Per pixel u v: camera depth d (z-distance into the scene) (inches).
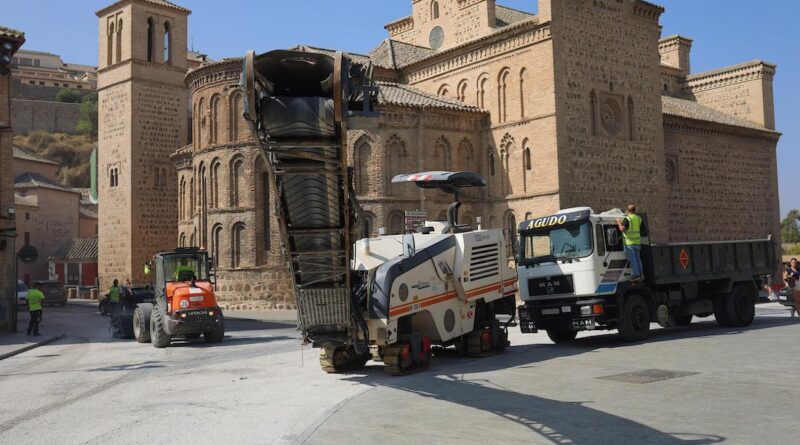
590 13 1427.2
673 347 628.7
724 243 807.1
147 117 2193.7
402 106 1391.5
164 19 2263.8
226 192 1454.2
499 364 585.0
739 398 390.6
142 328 895.7
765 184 1915.6
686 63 2293.3
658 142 1544.0
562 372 515.8
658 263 722.8
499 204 1456.7
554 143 1341.0
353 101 386.9
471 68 1531.7
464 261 619.5
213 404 435.8
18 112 4534.9
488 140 1488.7
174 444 332.2
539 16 1371.8
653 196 1517.0
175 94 2263.8
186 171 1866.4
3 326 1059.3
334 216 420.2
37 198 2952.8
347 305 483.8
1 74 1072.8
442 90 1610.5
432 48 1841.8
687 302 778.2
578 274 671.8
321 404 425.7
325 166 391.5
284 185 404.5
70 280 2871.6
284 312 1373.0
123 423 385.1
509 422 356.2
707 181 1760.6
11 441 350.9
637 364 537.6
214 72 1480.1
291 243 443.5
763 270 855.7
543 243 705.6
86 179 4429.1
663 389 426.0
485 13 1672.0
